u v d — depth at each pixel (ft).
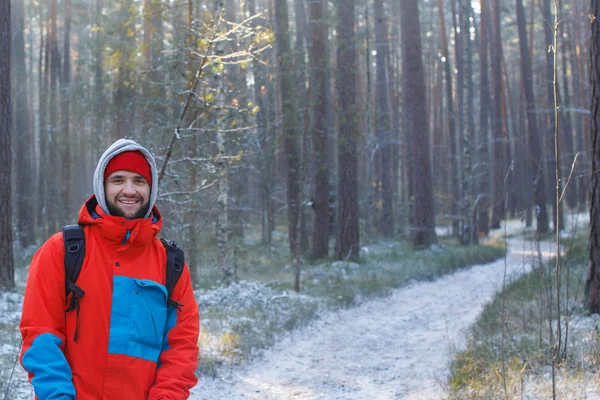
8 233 36.35
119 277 8.12
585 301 29.68
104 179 8.50
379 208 114.83
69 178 85.15
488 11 121.49
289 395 24.17
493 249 82.48
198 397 22.88
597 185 29.50
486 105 114.83
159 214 8.91
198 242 55.57
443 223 140.56
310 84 55.88
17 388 20.31
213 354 28.32
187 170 37.58
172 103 37.58
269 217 77.56
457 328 35.32
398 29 143.33
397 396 23.65
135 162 8.48
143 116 43.55
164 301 8.49
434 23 160.15
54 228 87.40
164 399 7.89
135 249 8.36
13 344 25.80
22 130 86.53
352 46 66.13
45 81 100.89
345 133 66.18
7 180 36.22
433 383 24.52
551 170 112.47
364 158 125.70
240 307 40.24
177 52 35.06
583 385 19.70
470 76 120.26
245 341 30.89
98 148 69.05
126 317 8.02
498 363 23.16
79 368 7.81
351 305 43.86
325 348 32.37
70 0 94.84
